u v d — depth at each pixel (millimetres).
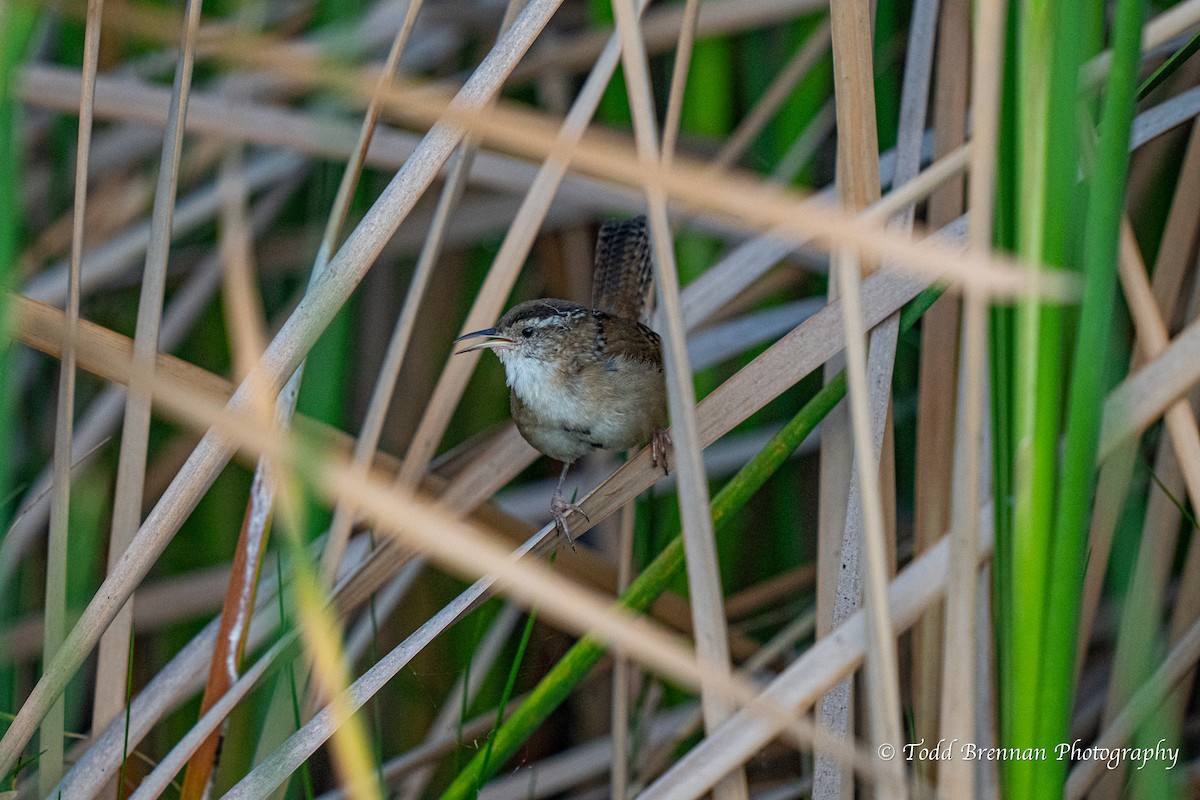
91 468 5188
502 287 5133
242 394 5047
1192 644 5082
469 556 4992
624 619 5000
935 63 5184
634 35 5023
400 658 5051
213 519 5199
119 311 5223
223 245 5180
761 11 5184
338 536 5102
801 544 5195
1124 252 5047
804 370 5082
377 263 5219
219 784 5137
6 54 5023
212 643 5098
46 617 5066
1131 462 5059
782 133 5188
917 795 5086
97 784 5078
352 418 5215
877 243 4570
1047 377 5012
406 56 5219
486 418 5219
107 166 5215
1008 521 5031
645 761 5156
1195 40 5059
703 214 5176
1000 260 5016
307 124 5172
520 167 5191
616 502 5098
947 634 5027
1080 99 5008
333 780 5164
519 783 5160
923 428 5102
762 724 5043
